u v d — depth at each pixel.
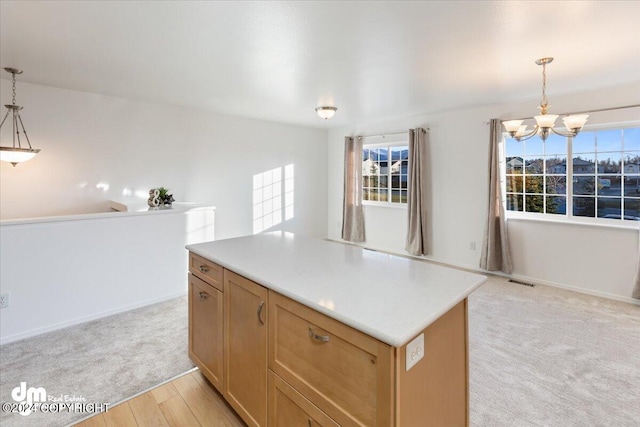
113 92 3.77
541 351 2.49
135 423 1.79
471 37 2.27
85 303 2.98
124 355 2.43
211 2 1.83
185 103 4.30
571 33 2.21
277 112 4.84
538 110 4.00
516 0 1.80
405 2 1.83
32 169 3.49
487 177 4.46
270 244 2.30
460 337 1.47
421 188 5.02
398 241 5.58
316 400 1.27
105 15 1.99
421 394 1.17
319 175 6.50
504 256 4.30
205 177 4.84
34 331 2.72
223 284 1.83
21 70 3.02
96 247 3.04
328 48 2.46
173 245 3.54
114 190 4.02
